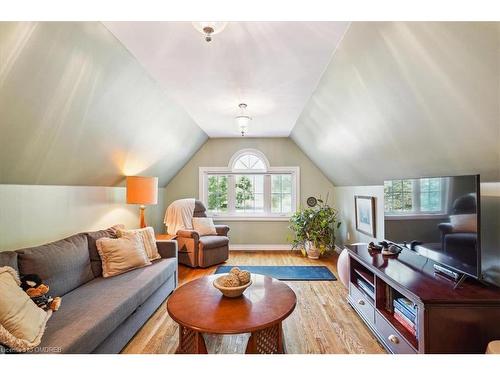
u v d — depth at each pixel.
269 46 1.79
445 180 1.71
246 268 3.76
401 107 1.78
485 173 1.66
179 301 1.67
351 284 2.50
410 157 2.18
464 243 1.55
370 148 2.60
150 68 2.11
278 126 4.12
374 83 1.81
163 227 4.91
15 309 1.23
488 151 1.49
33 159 1.93
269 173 5.04
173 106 2.98
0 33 1.22
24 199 2.07
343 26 1.54
